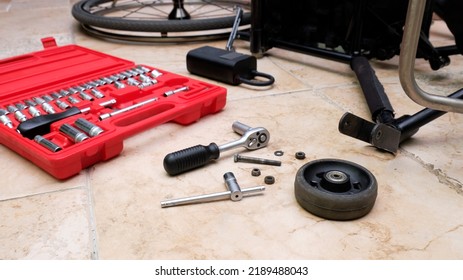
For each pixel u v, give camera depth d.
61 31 1.69
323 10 1.20
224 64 1.07
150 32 1.48
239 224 0.57
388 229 0.56
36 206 0.61
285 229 0.56
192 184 0.66
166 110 0.84
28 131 0.72
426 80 1.14
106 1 1.91
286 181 0.67
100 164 0.72
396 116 0.90
